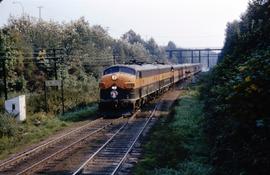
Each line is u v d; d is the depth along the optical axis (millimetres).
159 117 29188
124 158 16578
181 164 14570
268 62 9359
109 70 31828
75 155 17750
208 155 15258
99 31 82875
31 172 15031
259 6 23672
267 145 8789
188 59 183500
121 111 30859
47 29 67375
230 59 21609
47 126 26375
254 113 9289
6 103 28406
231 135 11242
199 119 24016
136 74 31750
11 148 20281
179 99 38625
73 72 56219
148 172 14289
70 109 35594
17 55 44938
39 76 48219
